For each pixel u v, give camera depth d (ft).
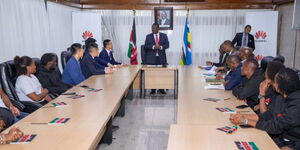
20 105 10.13
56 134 6.18
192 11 23.91
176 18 24.13
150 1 23.39
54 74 13.19
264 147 5.57
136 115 15.25
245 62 9.84
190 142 5.84
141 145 11.32
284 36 21.66
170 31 24.34
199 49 24.48
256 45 22.12
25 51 16.14
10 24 14.82
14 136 5.74
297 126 6.81
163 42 19.40
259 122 6.66
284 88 6.73
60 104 8.79
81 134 6.18
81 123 6.95
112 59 19.21
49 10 19.06
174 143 5.80
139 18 24.30
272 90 8.91
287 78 6.68
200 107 8.53
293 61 20.07
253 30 22.03
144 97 19.26
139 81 19.15
